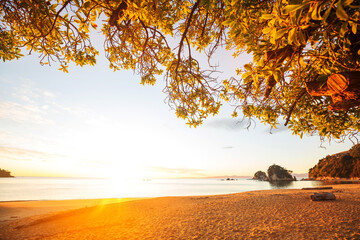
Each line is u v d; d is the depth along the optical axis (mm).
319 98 3926
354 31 1451
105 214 15633
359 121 3992
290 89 3979
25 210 20516
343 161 123875
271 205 13617
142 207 18297
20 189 69125
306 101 4164
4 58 3697
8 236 10477
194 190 67250
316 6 1204
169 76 3977
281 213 11055
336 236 6824
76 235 9836
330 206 11805
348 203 12523
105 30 3617
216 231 8750
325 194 14211
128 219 13125
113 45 3508
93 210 17656
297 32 1500
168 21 3400
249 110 4375
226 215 11742
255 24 2268
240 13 1991
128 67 4414
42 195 47438
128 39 3684
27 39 3271
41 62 3010
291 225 8578
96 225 11922
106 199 33000
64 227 12000
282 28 1497
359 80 1769
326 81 2039
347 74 1814
